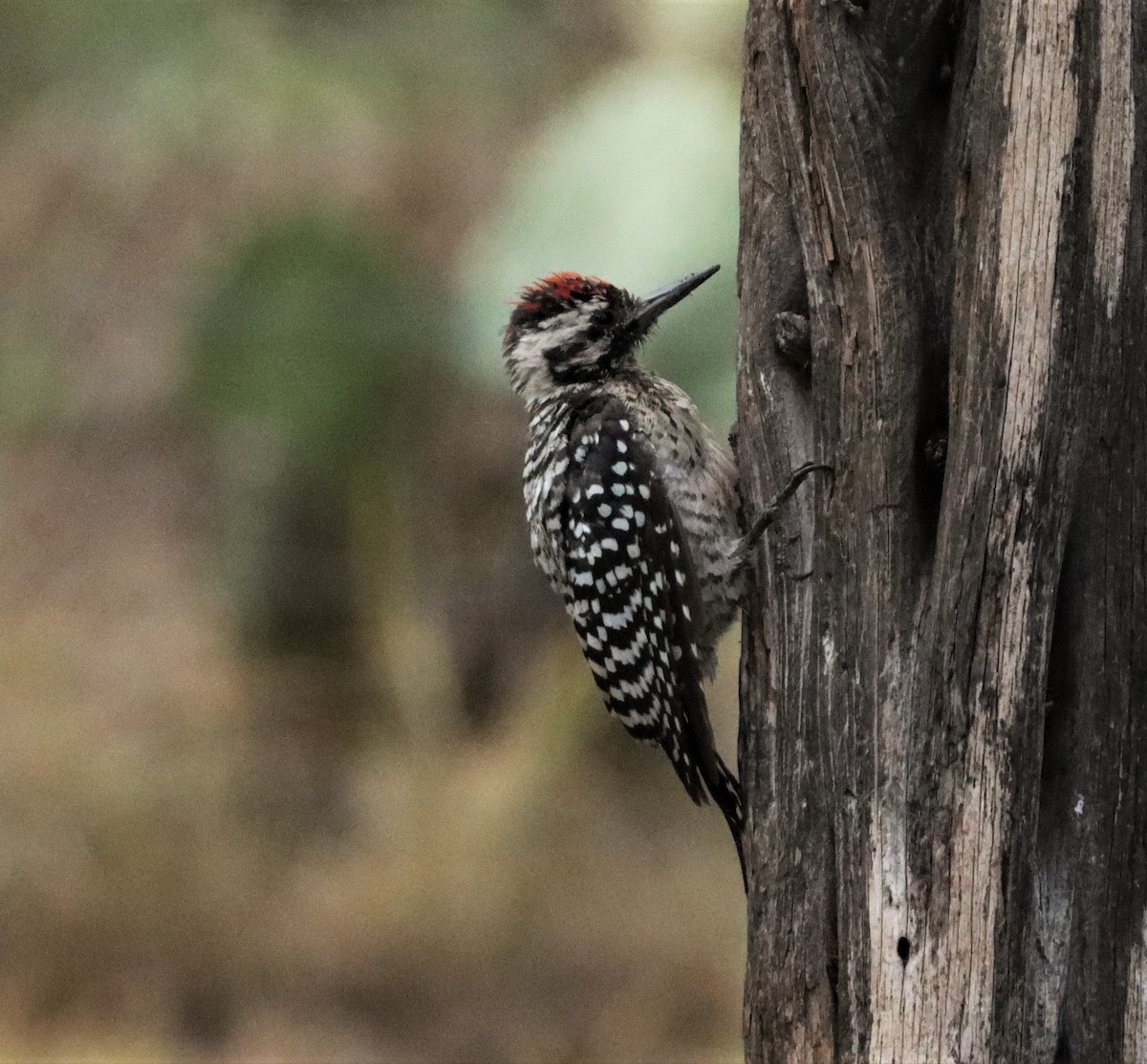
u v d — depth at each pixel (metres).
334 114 14.75
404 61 14.88
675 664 7.07
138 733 16.20
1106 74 4.99
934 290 5.55
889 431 5.56
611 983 13.34
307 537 17.28
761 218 6.13
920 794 5.32
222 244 16.62
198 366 15.66
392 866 14.45
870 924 5.49
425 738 16.30
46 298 18.72
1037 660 5.11
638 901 14.17
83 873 14.17
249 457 16.69
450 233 16.28
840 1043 5.63
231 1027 13.02
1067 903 5.26
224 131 15.11
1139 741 5.21
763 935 5.98
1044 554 5.09
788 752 5.95
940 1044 5.26
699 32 13.34
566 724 15.72
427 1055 12.72
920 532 5.56
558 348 7.82
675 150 12.18
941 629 5.25
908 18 5.47
